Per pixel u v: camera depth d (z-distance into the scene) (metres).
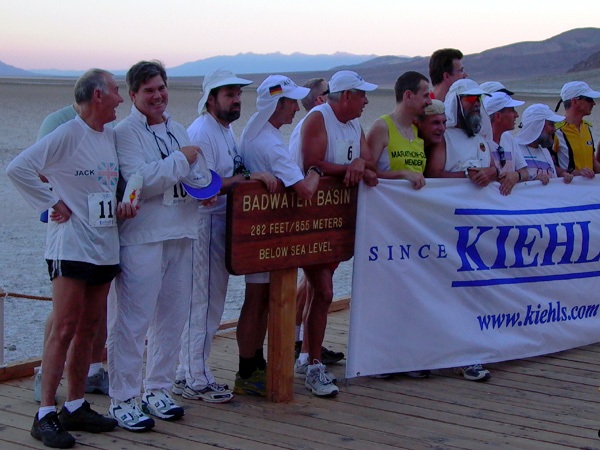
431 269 5.45
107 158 4.09
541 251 5.99
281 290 4.73
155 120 4.32
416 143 5.43
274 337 4.79
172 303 4.46
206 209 4.73
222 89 4.66
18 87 93.50
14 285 9.25
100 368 5.01
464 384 5.37
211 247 4.75
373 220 5.13
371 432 4.37
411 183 5.26
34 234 12.25
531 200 6.03
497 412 4.78
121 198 4.25
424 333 5.41
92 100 3.97
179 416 4.50
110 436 4.22
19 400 4.77
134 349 4.30
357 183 5.00
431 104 5.34
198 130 4.67
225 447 4.09
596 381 5.48
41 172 3.98
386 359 5.29
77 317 4.06
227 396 4.82
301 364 5.42
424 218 5.38
